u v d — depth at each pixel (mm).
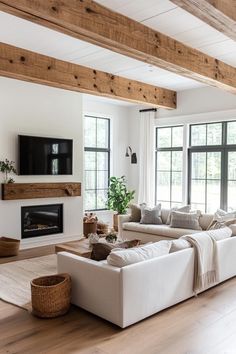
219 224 5000
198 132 7121
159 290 3271
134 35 3600
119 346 2693
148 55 3795
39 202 6191
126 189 8133
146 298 3145
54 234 6445
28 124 6043
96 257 3562
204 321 3113
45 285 3412
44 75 4805
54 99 6418
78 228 6816
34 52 4668
